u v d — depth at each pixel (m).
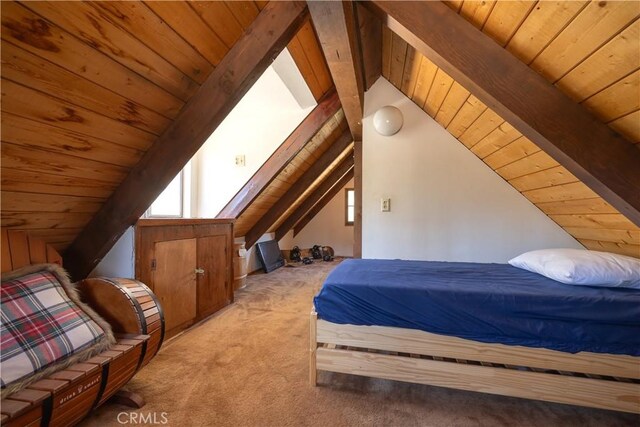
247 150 3.38
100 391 1.25
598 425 1.34
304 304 3.24
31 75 1.00
